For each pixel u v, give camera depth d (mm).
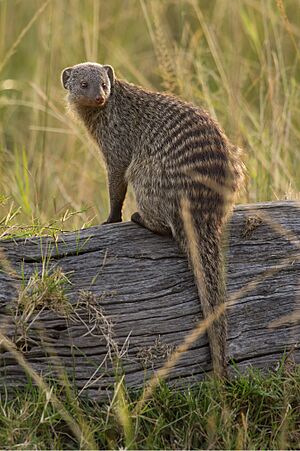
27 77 14531
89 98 8688
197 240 7535
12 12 14469
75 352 7156
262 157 10781
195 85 12875
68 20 14625
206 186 7633
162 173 7883
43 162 11273
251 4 13211
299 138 11914
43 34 13891
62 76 9492
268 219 7781
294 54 13273
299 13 13867
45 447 6523
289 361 7434
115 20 14797
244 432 6598
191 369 7258
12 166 12484
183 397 6965
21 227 7961
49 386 7008
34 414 6676
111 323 7309
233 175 7879
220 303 7336
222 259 7504
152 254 7734
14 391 6980
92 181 11875
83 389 7047
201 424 6797
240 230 7953
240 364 7391
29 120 13875
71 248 7695
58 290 7238
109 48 14055
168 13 15281
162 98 8523
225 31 14195
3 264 7449
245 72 13102
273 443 6746
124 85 8859
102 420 6785
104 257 7680
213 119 8188
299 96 12492
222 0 14078
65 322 7234
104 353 7203
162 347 7277
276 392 7082
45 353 7094
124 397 6895
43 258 7574
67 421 6664
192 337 6863
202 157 7762
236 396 7016
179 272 7645
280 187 10367
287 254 7859
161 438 6742
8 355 7023
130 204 10453
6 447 6410
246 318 7562
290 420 6922
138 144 8391
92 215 10992
